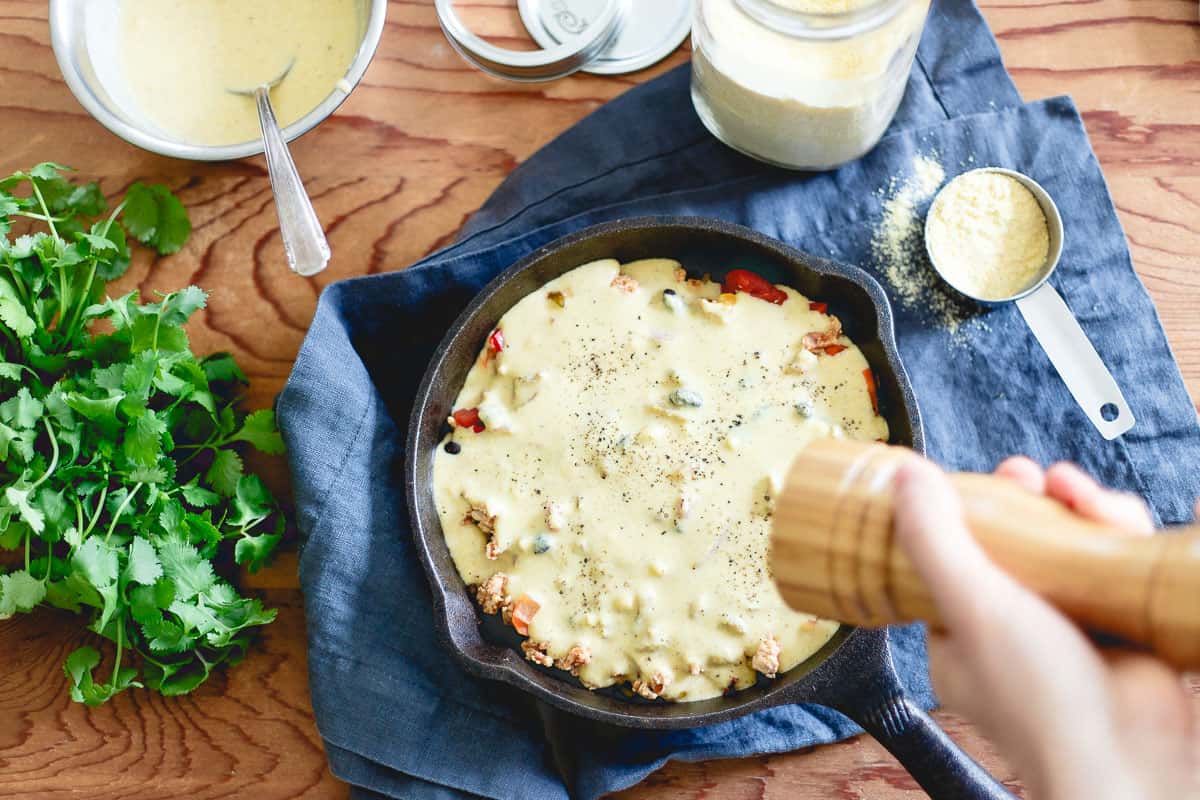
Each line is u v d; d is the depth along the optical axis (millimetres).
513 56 756
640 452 691
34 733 742
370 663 712
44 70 781
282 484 751
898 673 720
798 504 475
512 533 693
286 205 728
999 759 712
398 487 727
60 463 706
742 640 675
